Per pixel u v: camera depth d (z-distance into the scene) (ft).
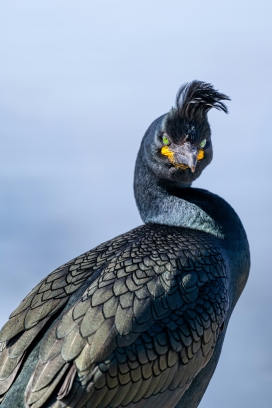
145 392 34.50
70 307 35.24
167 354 34.78
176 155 41.39
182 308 35.70
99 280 35.88
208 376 38.37
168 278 36.17
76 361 33.53
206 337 36.14
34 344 34.86
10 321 36.29
